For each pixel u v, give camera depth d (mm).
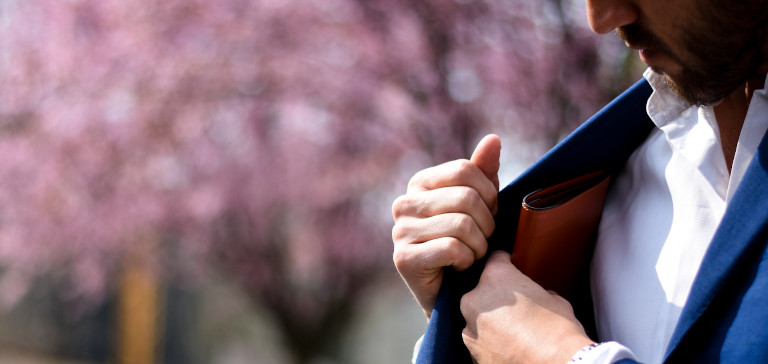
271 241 7656
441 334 1039
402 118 5855
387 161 6273
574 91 5105
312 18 5871
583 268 1164
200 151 6668
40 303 13672
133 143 6648
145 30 6219
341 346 12688
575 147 1091
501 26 5359
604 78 5082
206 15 6051
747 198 860
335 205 7277
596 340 1142
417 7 5363
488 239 1121
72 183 6957
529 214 1037
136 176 6855
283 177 6703
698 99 929
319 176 6637
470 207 1062
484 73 5484
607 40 5000
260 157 6570
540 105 5320
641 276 1031
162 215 7055
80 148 6766
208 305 12844
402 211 1107
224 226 7297
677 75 919
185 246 7516
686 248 983
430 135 5711
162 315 13180
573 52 5102
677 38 873
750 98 949
